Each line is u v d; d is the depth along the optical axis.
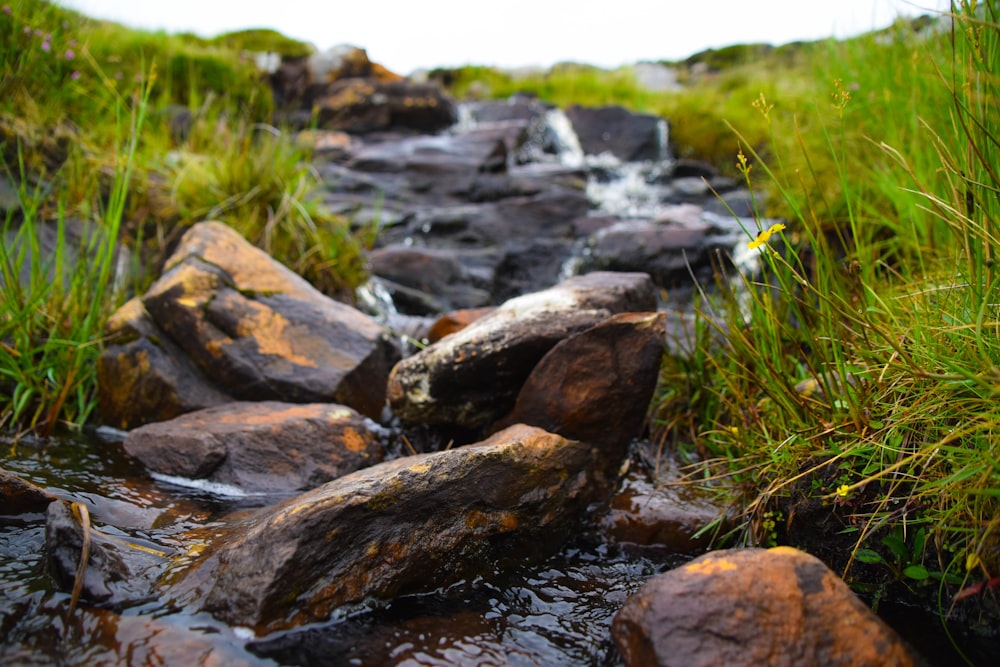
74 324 1.24
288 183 1.72
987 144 0.86
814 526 0.91
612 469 1.09
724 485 1.03
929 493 0.83
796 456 0.91
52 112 1.67
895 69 1.58
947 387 0.82
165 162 1.70
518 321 1.13
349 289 1.71
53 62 1.77
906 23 1.62
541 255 2.46
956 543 0.81
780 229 0.88
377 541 0.85
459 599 0.88
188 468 1.07
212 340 1.24
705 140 3.48
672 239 2.15
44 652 0.75
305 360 1.26
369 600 0.84
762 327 1.07
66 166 1.58
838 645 0.72
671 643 0.74
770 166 2.20
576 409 1.08
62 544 0.83
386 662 0.78
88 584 0.81
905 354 0.82
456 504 0.90
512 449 0.95
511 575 0.92
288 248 1.65
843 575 0.86
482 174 3.04
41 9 1.79
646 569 0.95
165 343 1.24
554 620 0.85
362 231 2.03
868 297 1.01
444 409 1.15
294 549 0.81
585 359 1.09
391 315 1.73
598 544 1.00
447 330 1.44
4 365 1.20
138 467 1.09
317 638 0.80
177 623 0.79
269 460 1.09
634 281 1.25
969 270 0.84
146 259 1.53
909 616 0.85
